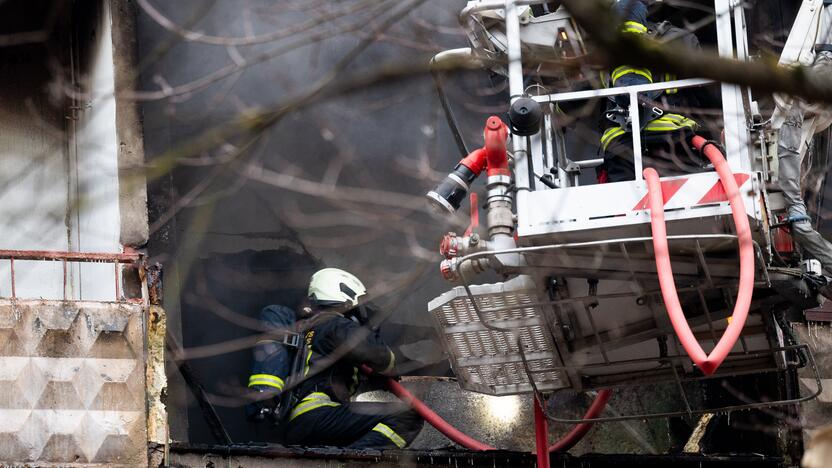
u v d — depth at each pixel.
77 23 18.42
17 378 15.70
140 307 16.44
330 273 20.58
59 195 17.97
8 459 15.41
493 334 16.78
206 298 22.36
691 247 14.66
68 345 16.02
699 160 15.66
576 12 7.04
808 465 8.86
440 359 23.34
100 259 16.48
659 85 15.20
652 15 19.38
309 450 17.70
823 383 19.52
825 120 18.08
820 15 18.28
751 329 16.22
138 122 17.70
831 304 19.77
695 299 15.74
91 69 18.08
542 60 9.33
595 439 22.20
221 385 22.64
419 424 19.89
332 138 21.89
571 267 14.95
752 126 16.19
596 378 17.36
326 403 19.48
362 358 19.53
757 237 14.72
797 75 7.25
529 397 22.34
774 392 20.02
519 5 15.48
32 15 18.33
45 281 17.77
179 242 21.72
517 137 15.03
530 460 18.33
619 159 16.02
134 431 16.02
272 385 19.20
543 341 16.75
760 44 22.20
